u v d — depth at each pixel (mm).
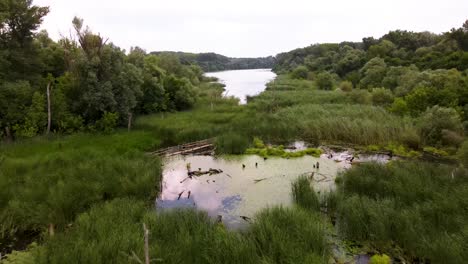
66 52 24844
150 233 8766
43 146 18516
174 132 23594
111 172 13883
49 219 9938
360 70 57000
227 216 11555
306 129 24203
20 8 22500
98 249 7621
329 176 15734
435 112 21219
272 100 39156
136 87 26672
